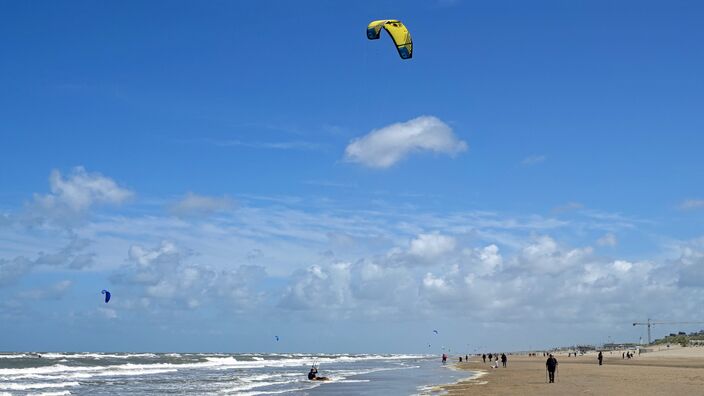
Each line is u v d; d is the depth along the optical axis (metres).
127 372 80.44
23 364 95.56
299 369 98.31
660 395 34.25
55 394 45.09
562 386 42.97
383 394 43.97
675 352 163.25
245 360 156.62
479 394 38.91
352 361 169.00
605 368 74.19
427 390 45.53
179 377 69.62
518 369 81.31
